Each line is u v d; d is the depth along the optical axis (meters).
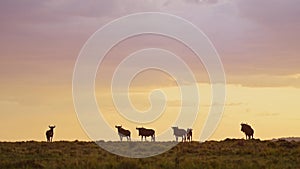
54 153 46.50
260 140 57.75
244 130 62.47
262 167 37.09
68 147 52.53
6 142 56.44
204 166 37.06
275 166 37.88
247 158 43.06
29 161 39.94
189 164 37.62
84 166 37.56
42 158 43.91
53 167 38.09
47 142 57.34
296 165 39.06
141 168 37.16
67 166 37.75
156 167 37.16
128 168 37.25
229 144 54.25
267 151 45.53
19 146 52.47
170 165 37.62
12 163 39.59
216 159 42.12
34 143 55.94
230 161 40.62
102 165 37.53
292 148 49.41
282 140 56.31
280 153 44.56
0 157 44.28
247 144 53.38
